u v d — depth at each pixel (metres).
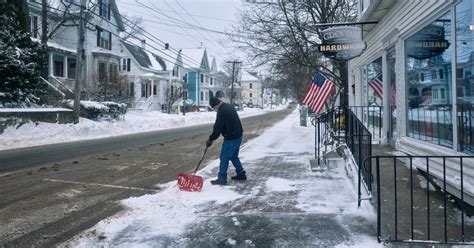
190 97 68.00
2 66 19.89
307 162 10.19
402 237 4.41
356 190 6.57
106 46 41.12
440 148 6.49
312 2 18.06
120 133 23.55
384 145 10.88
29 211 6.05
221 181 7.50
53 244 4.64
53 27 36.56
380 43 11.38
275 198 6.37
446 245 4.14
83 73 36.81
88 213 5.93
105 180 8.52
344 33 10.13
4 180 8.50
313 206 5.83
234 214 5.52
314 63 20.36
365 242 4.36
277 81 32.84
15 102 20.55
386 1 9.32
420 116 7.81
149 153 13.50
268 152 12.48
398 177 7.12
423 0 7.38
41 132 18.58
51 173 9.40
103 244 4.55
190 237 4.69
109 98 32.75
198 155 12.95
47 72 33.06
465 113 5.65
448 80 6.37
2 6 21.38
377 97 12.39
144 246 4.45
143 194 7.16
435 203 5.61
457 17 5.93
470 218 5.02
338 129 10.40
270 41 18.94
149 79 48.50
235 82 83.69
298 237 4.60
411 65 8.44
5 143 15.86
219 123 7.44
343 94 19.27
